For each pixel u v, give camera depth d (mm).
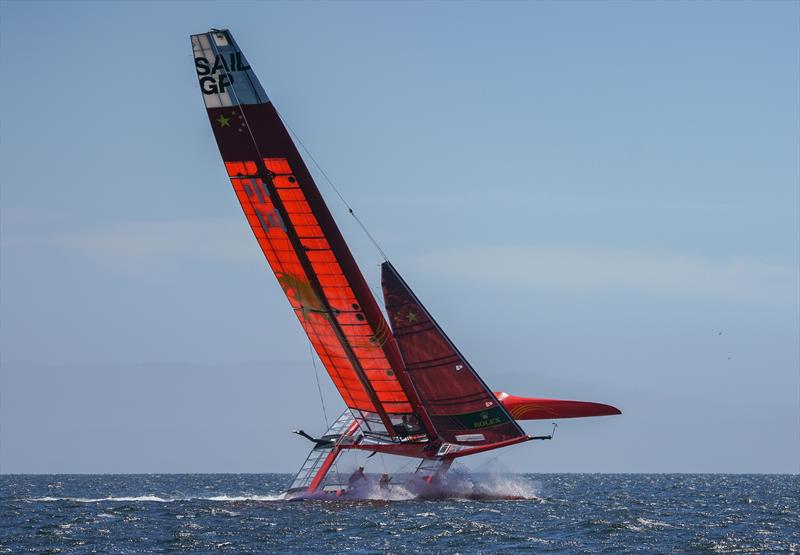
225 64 175375
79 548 140000
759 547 146375
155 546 141500
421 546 141000
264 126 177000
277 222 184125
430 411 188500
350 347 192625
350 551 137000
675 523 178500
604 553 138125
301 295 191125
